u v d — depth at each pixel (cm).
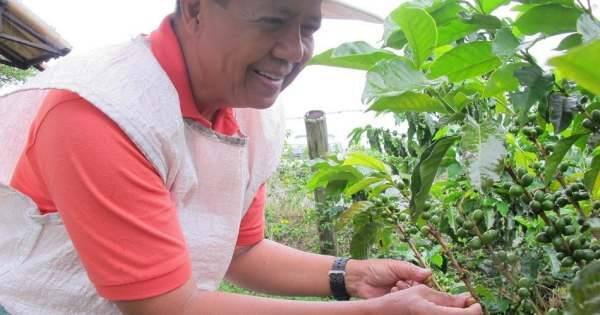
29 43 455
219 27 99
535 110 113
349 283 139
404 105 105
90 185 97
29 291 117
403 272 130
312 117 370
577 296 68
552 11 90
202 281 130
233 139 122
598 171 98
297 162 535
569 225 98
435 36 102
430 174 103
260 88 108
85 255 101
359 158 138
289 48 100
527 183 103
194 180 119
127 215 99
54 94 103
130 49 109
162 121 104
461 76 105
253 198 146
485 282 111
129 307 103
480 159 89
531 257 104
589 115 94
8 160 118
